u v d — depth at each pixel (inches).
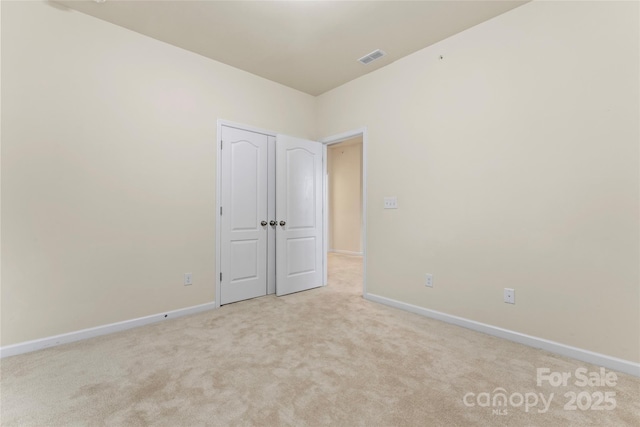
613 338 75.3
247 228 136.1
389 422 56.0
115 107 100.9
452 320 106.1
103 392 65.2
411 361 78.7
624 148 73.9
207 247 122.3
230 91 129.8
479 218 99.9
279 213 141.7
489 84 97.3
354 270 206.8
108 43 99.7
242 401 62.2
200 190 120.6
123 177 102.3
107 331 97.8
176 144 114.3
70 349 86.1
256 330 100.0
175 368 75.3
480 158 99.6
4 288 82.4
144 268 106.4
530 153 88.8
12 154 83.9
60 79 91.0
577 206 80.7
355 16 96.0
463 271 103.8
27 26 86.2
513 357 81.1
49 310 88.7
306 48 115.6
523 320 90.2
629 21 73.4
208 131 123.0
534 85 88.0
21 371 73.9
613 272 75.4
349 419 56.9
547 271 85.8
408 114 120.3
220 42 111.8
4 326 82.2
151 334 97.1
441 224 109.8
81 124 94.5
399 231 123.1
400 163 123.0
